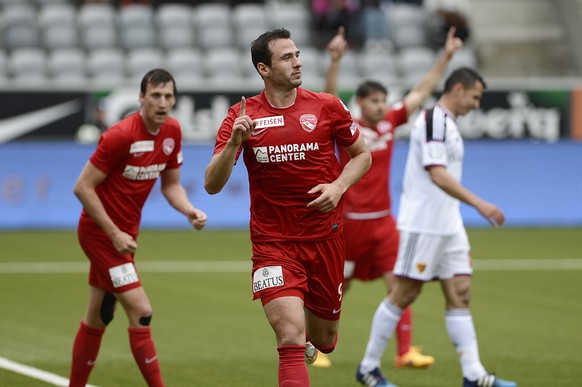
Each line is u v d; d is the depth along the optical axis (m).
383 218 30.05
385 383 26.05
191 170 60.53
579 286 43.06
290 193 19.84
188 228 61.03
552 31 84.31
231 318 35.47
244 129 18.45
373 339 25.94
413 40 80.12
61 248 52.19
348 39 77.62
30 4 76.88
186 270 45.97
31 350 29.75
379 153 29.95
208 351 30.20
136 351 22.58
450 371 28.16
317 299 20.58
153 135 22.94
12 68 70.50
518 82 63.59
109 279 22.56
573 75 81.94
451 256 25.56
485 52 82.69
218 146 19.75
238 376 27.03
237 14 78.38
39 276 43.88
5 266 46.47
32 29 73.81
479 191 63.53
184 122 60.09
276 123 19.64
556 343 31.83
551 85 63.53
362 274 30.55
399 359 28.53
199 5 81.06
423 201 25.61
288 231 19.97
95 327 23.23
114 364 28.14
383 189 30.06
